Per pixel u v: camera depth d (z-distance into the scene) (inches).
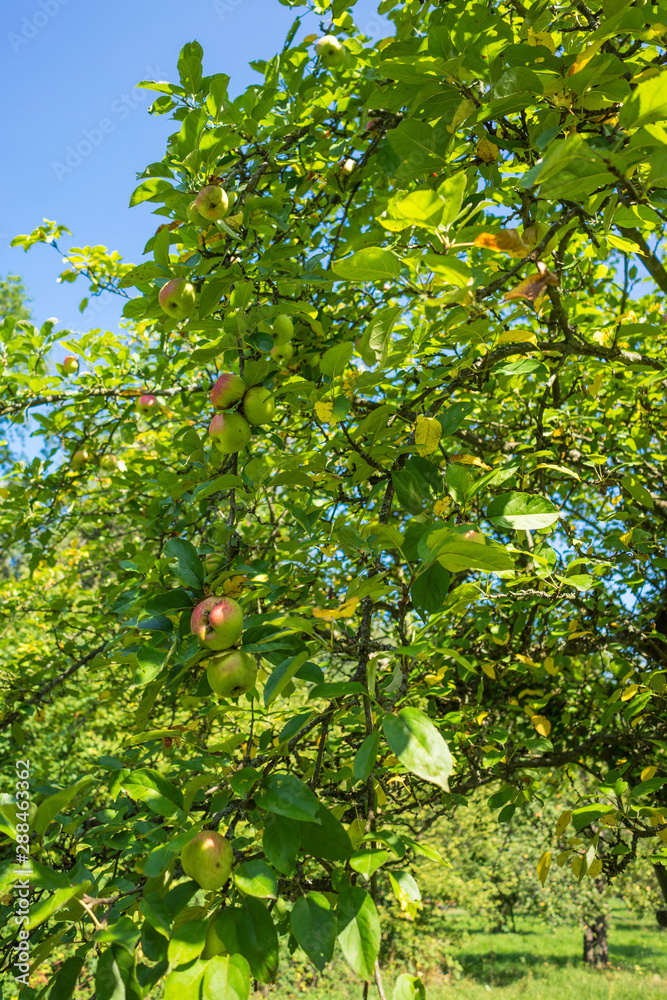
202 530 128.8
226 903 46.4
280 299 81.7
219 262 75.4
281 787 46.0
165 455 153.1
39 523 158.2
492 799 103.6
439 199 45.3
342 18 110.9
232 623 54.3
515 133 72.4
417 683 83.1
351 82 117.6
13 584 183.0
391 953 433.4
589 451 120.0
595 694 132.4
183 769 69.1
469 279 46.2
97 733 240.7
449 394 68.4
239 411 70.1
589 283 145.2
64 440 152.9
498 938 805.2
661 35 59.1
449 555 45.2
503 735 95.4
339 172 111.1
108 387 148.9
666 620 124.6
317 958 40.6
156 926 41.6
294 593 86.0
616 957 695.7
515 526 55.4
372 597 54.9
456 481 56.9
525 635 126.0
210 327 72.7
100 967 40.7
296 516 71.6
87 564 201.6
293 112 103.3
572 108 61.2
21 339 135.6
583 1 71.1
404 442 82.3
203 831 46.4
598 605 104.1
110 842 59.5
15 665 157.9
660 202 54.7
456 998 512.4
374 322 58.0
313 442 91.4
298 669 53.0
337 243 120.8
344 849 45.6
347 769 74.5
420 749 40.0
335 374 64.4
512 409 132.7
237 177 83.7
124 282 75.8
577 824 66.2
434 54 67.3
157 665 56.1
